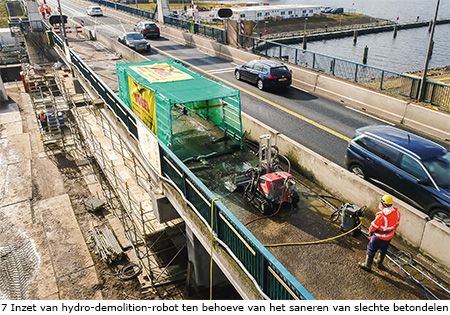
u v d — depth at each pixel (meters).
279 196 9.88
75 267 14.01
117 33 43.59
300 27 72.50
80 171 21.36
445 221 9.37
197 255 11.55
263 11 73.25
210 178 11.63
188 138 13.58
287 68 22.11
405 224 8.75
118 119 16.47
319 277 7.96
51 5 73.38
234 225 7.41
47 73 35.72
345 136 15.60
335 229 9.43
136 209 13.36
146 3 102.75
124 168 16.09
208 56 31.92
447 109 16.52
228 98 13.12
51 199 18.42
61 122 25.62
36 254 14.73
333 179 10.72
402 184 10.33
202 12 86.25
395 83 18.95
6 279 13.52
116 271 13.80
